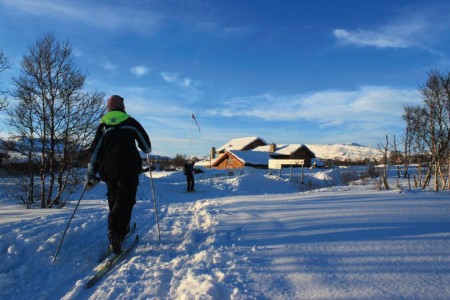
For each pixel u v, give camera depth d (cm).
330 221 484
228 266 337
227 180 2331
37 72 1334
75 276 359
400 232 410
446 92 930
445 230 411
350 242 383
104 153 424
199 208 803
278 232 452
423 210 534
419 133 1039
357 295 249
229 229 497
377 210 544
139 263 381
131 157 424
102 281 335
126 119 435
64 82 1372
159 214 766
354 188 1278
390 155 1313
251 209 648
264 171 3500
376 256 332
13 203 1466
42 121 1361
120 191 418
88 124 1395
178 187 2242
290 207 629
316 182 2423
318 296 253
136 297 289
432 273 283
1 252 410
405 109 1284
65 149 1379
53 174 1395
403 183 1417
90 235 531
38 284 336
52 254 424
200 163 6109
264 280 291
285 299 252
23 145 1389
